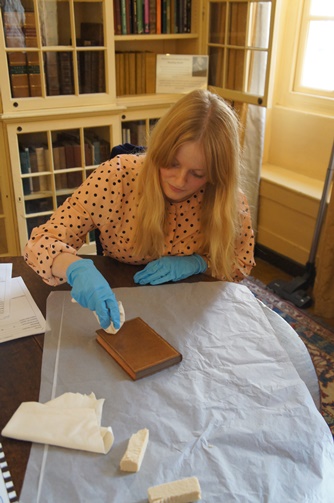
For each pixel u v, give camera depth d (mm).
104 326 941
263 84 2459
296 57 2857
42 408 759
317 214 2566
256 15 2381
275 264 2957
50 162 2377
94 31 2254
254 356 922
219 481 667
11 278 1188
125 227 1256
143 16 2502
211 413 781
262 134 2721
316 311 2396
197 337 973
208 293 1131
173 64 2611
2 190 2355
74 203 1212
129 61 2576
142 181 1180
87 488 648
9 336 959
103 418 765
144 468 681
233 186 1161
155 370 865
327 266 2303
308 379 940
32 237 1156
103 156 2533
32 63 2164
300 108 2869
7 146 2240
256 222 3004
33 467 674
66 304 1062
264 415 783
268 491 658
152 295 1116
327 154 2713
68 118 2309
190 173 1105
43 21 2113
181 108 1062
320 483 677
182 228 1289
